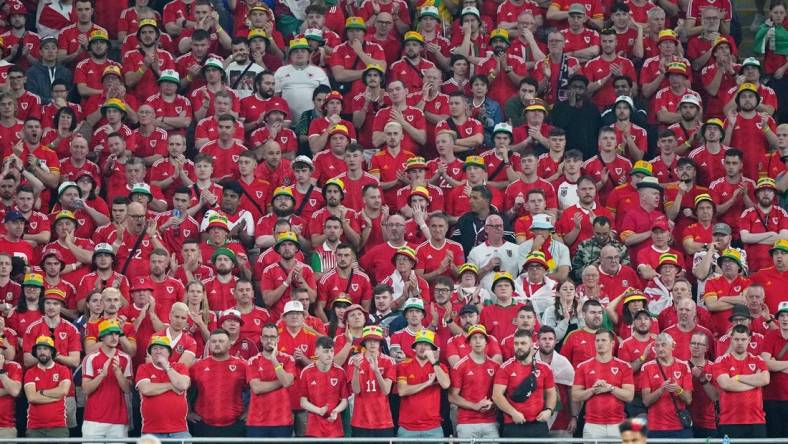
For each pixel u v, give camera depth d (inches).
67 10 3705.7
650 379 2657.5
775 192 3193.9
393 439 2375.7
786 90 3631.9
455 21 3673.7
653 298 2913.4
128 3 3784.5
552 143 3230.8
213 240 2982.3
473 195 3053.6
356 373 2603.3
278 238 2928.2
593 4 3708.2
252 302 2849.4
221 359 2684.5
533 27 3585.1
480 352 2645.2
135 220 2982.3
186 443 2536.9
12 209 3097.9
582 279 2901.1
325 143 3334.2
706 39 3651.6
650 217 3100.4
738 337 2687.0
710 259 2952.8
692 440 2378.2
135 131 3331.7
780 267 2970.0
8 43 3617.1
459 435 2645.2
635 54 3607.3
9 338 2760.8
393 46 3649.1
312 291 2910.9
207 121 3344.0
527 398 2610.7
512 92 3513.8
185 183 3189.0
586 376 2664.9
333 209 3073.3
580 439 2368.4
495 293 2817.4
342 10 3740.2
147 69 3508.9
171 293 2854.3
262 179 3179.1
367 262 3014.3
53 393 2652.6
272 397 2632.9
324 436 2625.5
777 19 3690.9
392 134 3257.9
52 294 2746.1
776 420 2763.3
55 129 3373.5
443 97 3398.1
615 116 3371.1
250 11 3595.0
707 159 3275.1
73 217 3006.9
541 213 3014.3
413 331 2716.5
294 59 3486.7
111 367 2659.9
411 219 3129.9
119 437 2662.4
